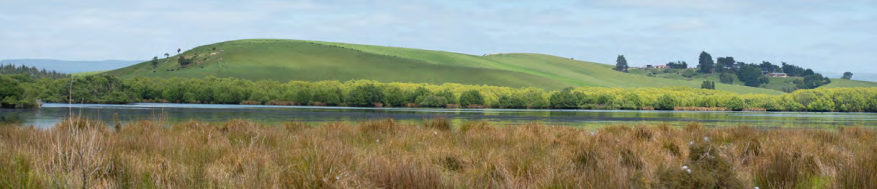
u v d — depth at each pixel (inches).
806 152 447.5
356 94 5782.5
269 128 688.4
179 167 342.3
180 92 5698.8
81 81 4431.6
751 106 6875.0
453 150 464.1
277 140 546.6
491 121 2021.4
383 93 5856.3
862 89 7007.9
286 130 685.9
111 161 332.8
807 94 6993.1
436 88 6934.1
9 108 2691.9
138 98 5216.5
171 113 2434.8
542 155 468.1
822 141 674.8
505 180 329.4
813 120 2869.1
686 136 717.3
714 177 275.3
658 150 502.6
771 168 356.2
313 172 321.4
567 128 837.2
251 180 295.0
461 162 413.7
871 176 312.5
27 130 589.0
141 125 756.0
